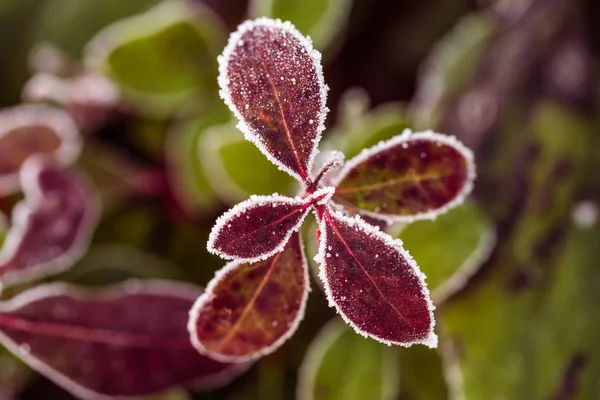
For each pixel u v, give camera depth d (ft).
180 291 0.85
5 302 0.84
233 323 0.71
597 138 0.97
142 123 1.07
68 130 0.96
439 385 0.89
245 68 0.66
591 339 0.90
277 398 0.93
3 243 0.93
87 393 0.83
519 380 0.88
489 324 0.89
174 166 0.99
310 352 0.88
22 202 0.94
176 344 0.84
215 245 0.65
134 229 1.01
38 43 1.11
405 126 0.90
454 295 0.91
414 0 1.12
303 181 0.67
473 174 0.72
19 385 0.91
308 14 0.94
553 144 0.95
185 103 0.99
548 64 1.00
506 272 0.91
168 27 0.95
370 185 0.71
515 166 0.94
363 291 0.66
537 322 0.90
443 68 1.00
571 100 0.99
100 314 0.83
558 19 1.03
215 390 0.93
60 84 1.00
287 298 0.70
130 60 0.96
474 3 1.10
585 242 0.92
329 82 1.08
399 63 1.10
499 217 0.93
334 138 0.92
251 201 0.65
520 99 0.98
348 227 0.66
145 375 0.84
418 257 0.85
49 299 0.82
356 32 1.11
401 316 0.65
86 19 1.11
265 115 0.66
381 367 0.87
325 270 0.66
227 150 0.90
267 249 0.65
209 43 0.98
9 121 0.95
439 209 0.72
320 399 0.86
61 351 0.82
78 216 0.92
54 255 0.90
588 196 0.94
